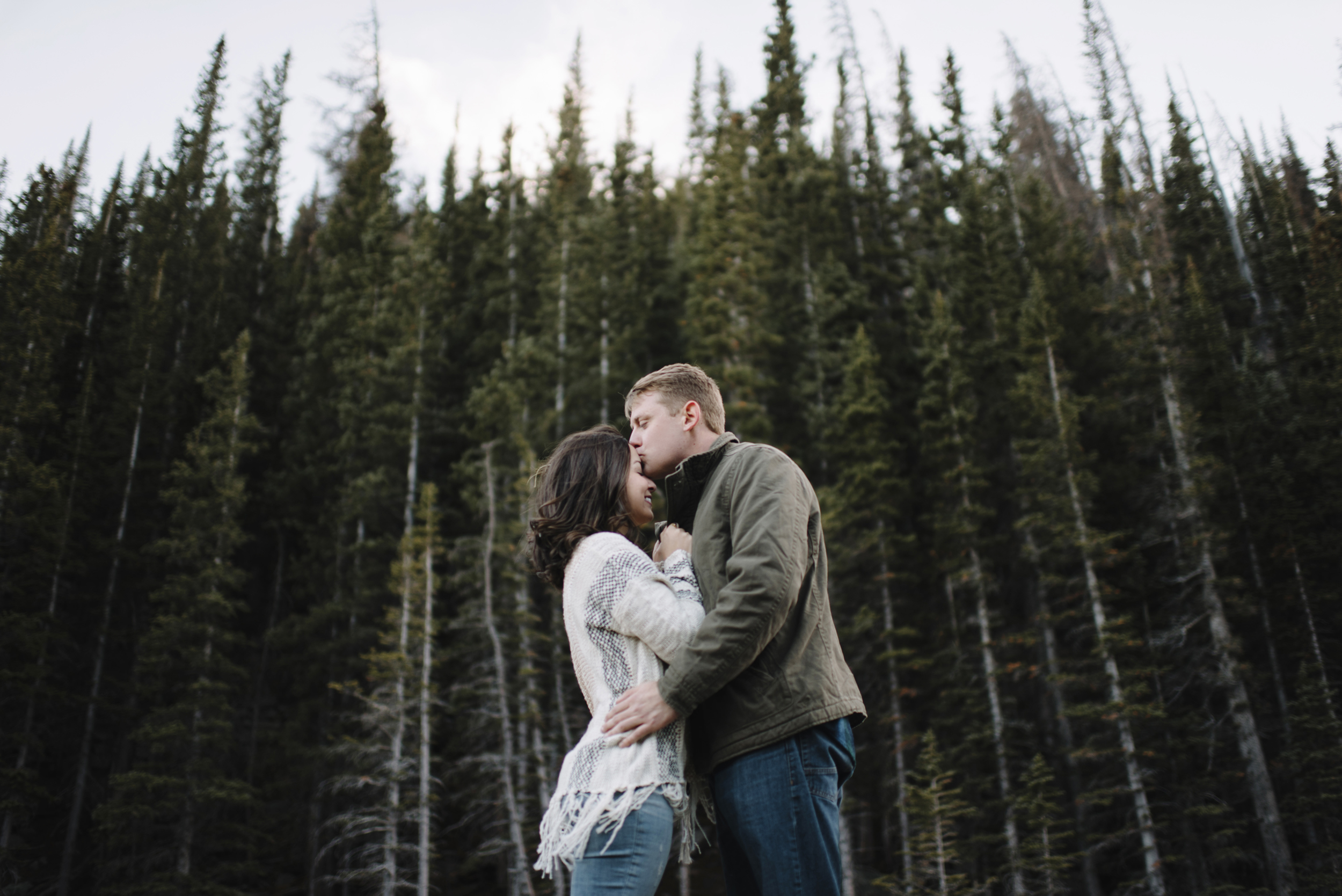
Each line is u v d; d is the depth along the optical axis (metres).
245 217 47.88
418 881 19.77
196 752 21.20
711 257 26.73
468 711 20.62
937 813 16.53
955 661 21.25
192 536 24.06
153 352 32.66
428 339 30.11
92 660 25.84
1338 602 21.50
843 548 21.31
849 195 38.41
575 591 2.04
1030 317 24.06
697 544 2.10
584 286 30.23
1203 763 20.27
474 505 23.09
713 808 2.05
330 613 24.64
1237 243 35.47
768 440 22.89
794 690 1.88
